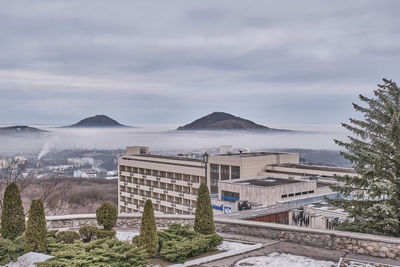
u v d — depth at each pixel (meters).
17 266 11.50
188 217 17.91
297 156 74.81
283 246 14.58
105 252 11.55
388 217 15.57
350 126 17.55
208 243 13.67
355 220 17.17
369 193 16.67
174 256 12.35
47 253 12.42
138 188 87.19
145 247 12.66
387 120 16.59
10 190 13.26
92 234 15.25
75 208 66.06
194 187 75.00
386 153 16.45
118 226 18.48
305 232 14.79
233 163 67.88
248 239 15.52
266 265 12.48
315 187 41.50
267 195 37.09
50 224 18.05
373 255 13.37
